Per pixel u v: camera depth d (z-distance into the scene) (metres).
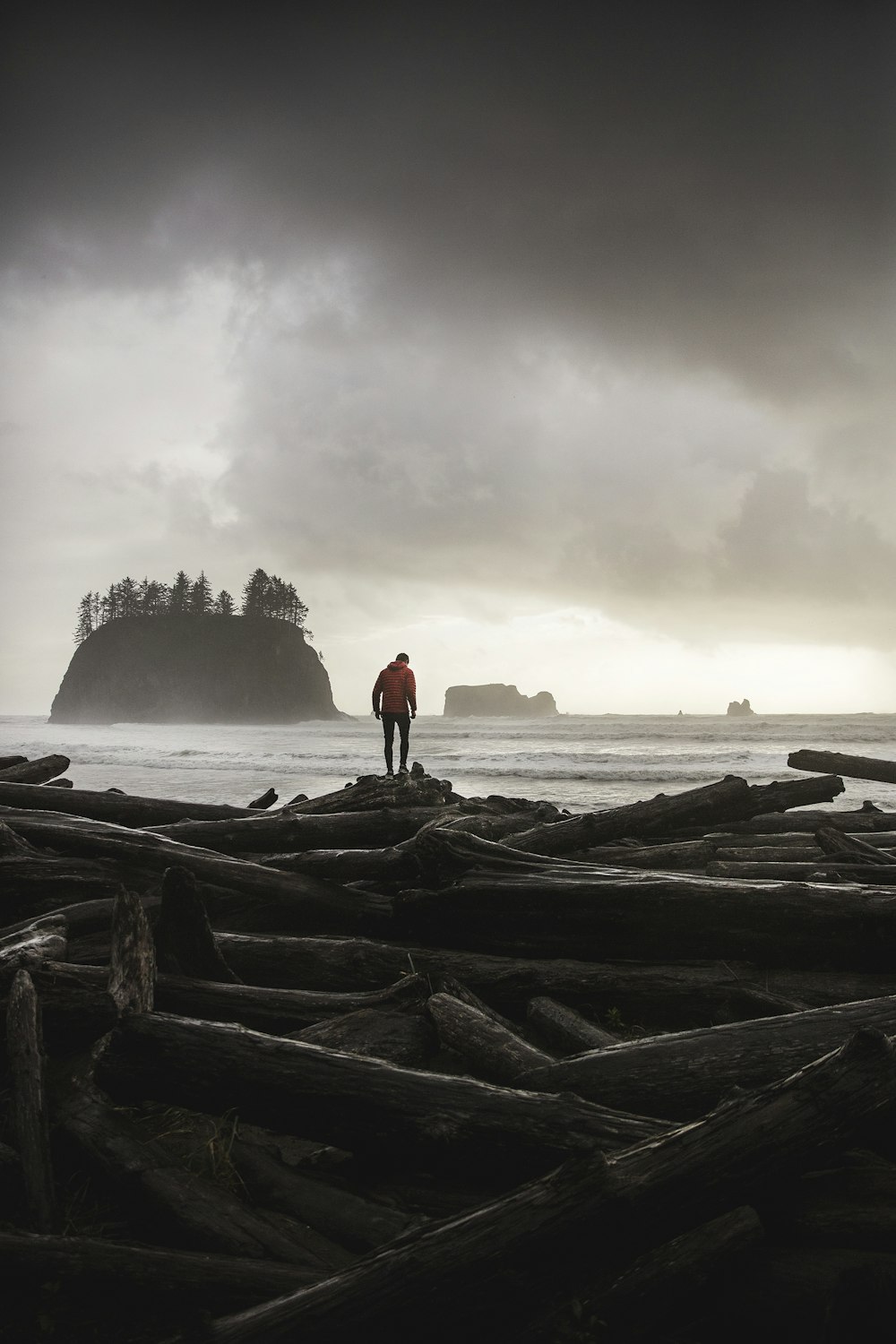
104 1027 3.33
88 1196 2.80
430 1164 2.65
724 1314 2.13
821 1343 1.94
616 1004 3.84
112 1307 2.31
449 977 3.87
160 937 3.64
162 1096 2.92
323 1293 2.04
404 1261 2.06
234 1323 2.04
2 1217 2.67
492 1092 2.62
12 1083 3.23
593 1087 2.82
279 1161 2.86
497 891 4.00
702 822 5.81
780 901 3.69
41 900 4.75
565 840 5.36
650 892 3.82
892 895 3.62
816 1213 2.29
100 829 4.88
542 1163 2.46
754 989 3.67
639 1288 2.04
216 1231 2.46
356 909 4.41
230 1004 3.46
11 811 5.17
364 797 5.84
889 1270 2.02
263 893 4.50
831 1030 2.89
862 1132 2.27
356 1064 2.77
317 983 4.02
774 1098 2.30
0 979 3.38
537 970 3.91
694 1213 2.13
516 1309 2.04
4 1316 2.29
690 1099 2.76
